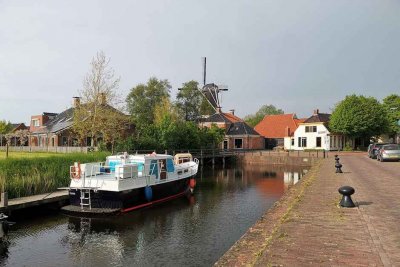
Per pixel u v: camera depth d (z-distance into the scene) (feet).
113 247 44.14
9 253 42.01
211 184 103.55
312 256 20.85
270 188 94.68
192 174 84.28
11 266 38.17
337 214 31.91
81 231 50.57
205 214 61.87
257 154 179.22
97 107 138.82
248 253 22.41
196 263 38.65
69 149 153.17
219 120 229.86
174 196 76.18
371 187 49.44
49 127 197.36
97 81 140.46
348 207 34.94
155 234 49.49
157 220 57.21
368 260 19.94
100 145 132.87
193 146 160.86
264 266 19.48
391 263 19.34
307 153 181.57
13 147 190.29
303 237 24.82
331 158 133.90
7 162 63.16
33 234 49.01
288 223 28.91
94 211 56.80
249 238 25.81
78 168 60.59
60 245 44.83
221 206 69.00
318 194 44.39
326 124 206.28
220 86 261.85
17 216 55.36
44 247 44.11
